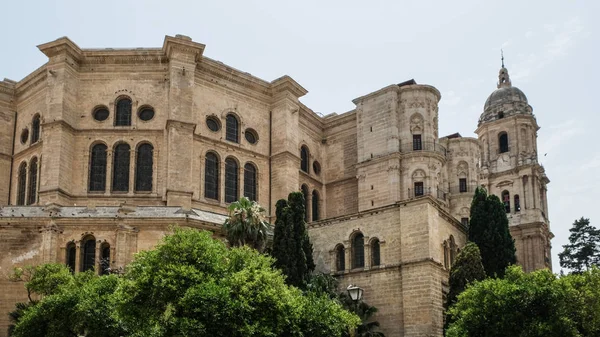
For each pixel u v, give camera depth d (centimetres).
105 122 7012
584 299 4869
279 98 7775
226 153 7325
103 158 6969
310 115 8312
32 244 5791
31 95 7406
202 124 7175
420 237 5769
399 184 7462
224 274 3922
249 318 3688
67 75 6900
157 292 3669
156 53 7088
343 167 8294
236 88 7581
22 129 7450
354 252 6266
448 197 8119
